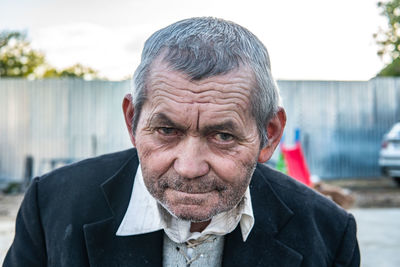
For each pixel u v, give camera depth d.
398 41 16.30
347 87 11.86
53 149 11.52
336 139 11.89
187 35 0.94
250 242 1.22
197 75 0.90
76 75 24.08
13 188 10.58
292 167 3.47
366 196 9.16
